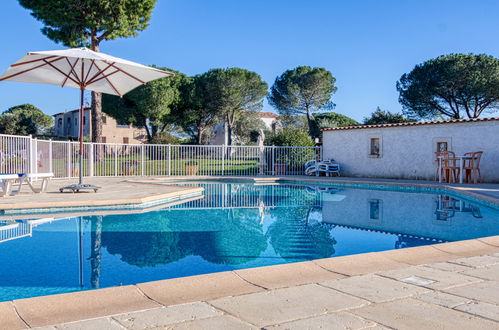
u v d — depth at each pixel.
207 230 6.17
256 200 10.13
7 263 4.21
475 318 2.27
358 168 18.17
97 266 4.12
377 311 2.38
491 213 7.96
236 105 34.09
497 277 3.13
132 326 2.16
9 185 8.96
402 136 16.61
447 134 15.20
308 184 15.59
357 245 5.19
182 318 2.28
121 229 6.17
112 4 19.47
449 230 6.22
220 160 20.17
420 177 16.02
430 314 2.33
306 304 2.52
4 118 48.00
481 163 14.23
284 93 37.25
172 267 4.11
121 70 9.42
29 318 2.34
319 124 36.22
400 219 7.27
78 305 2.55
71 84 10.05
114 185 12.52
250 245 5.17
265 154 20.23
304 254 4.70
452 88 28.19
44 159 14.07
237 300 2.60
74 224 6.53
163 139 29.92
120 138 43.97
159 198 9.29
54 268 4.03
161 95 29.22
